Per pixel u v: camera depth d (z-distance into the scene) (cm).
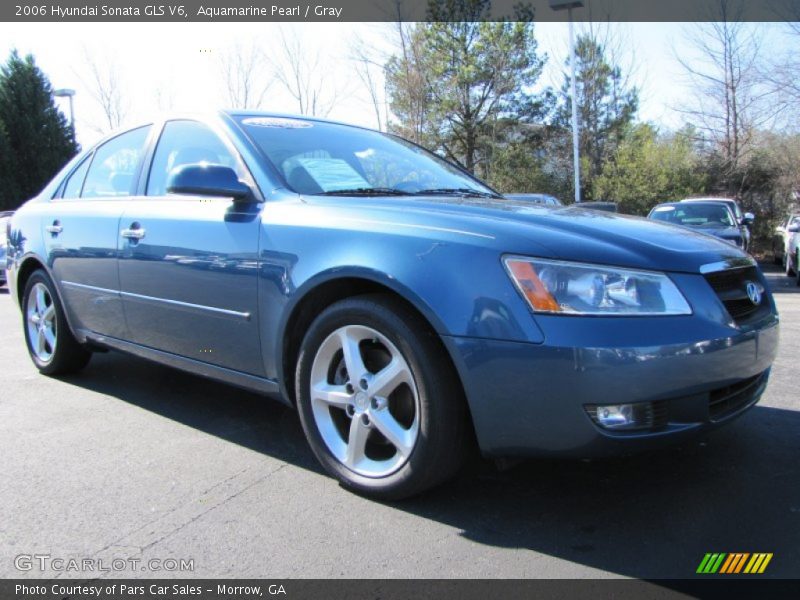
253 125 338
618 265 223
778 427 336
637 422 216
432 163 393
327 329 265
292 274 271
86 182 427
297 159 323
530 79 2767
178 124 364
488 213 258
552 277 219
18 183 2959
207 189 288
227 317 301
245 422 358
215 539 233
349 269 251
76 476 287
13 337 630
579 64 2928
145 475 288
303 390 277
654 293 223
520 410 218
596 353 209
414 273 236
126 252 354
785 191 2400
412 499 261
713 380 228
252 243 288
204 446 322
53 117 3038
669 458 298
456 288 227
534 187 2884
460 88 2662
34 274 451
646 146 2620
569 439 215
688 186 2550
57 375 454
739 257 266
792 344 559
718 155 2572
